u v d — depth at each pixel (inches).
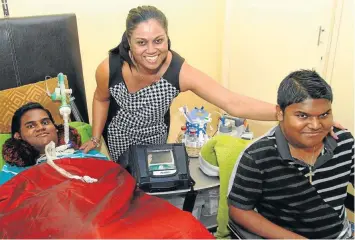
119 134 72.3
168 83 65.4
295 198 49.3
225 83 104.8
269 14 84.9
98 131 71.1
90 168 57.5
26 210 48.4
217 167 64.5
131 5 87.0
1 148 63.4
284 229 49.3
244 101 64.4
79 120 78.4
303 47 77.1
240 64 98.0
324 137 48.2
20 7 76.9
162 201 52.5
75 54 79.3
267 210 52.1
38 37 74.0
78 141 68.0
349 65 68.0
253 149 49.0
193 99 101.3
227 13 97.8
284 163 48.4
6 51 71.8
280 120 48.1
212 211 71.8
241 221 50.7
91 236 43.9
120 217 47.9
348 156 50.1
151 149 63.6
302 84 44.5
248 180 49.1
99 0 83.4
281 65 84.2
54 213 47.6
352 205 53.7
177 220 48.3
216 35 100.6
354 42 66.3
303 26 76.2
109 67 64.6
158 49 58.6
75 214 47.5
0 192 52.4
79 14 82.7
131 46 59.5
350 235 52.2
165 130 74.9
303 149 48.6
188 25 96.0
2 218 47.9
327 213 49.6
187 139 77.5
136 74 63.8
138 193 54.2
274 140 49.1
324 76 73.3
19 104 68.9
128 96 66.4
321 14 71.5
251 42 92.4
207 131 85.5
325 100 44.3
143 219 48.1
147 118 69.7
